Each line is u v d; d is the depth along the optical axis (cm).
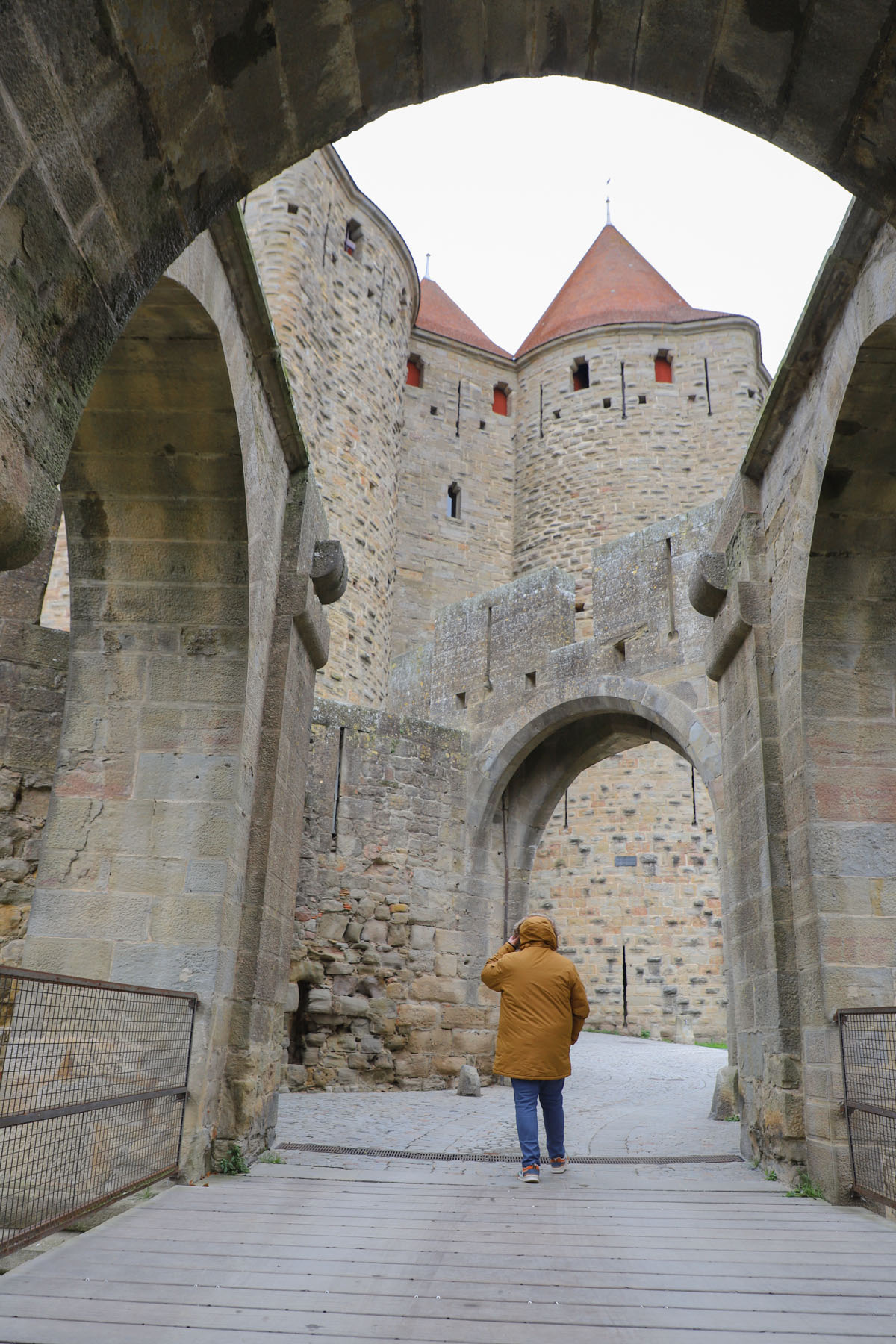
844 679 509
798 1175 471
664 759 1880
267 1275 292
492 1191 450
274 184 1652
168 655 516
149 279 247
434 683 1222
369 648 1702
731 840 626
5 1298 262
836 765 499
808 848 491
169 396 469
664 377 2280
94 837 493
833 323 466
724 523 658
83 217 214
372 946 1036
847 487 482
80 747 506
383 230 1912
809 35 261
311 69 258
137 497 504
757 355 2278
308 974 990
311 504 628
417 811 1099
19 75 184
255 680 537
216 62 235
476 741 1148
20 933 603
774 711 557
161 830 494
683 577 957
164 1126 436
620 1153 607
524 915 1159
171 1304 261
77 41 195
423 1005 1054
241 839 518
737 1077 786
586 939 1834
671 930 1791
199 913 480
